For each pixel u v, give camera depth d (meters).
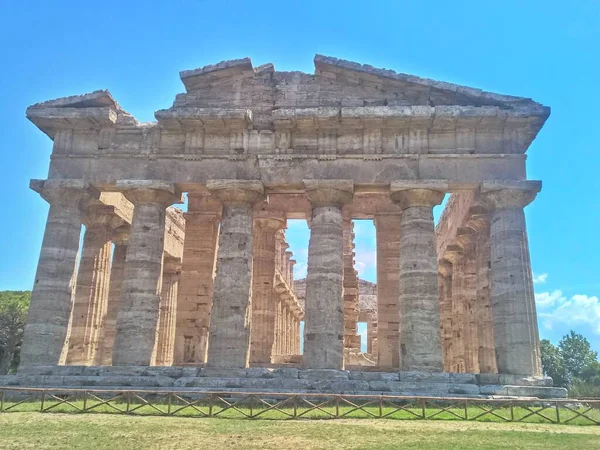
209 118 29.62
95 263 35.84
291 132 30.19
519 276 27.53
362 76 30.28
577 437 16.14
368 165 29.38
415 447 14.17
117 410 19.94
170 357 41.56
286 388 24.83
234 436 15.44
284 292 52.44
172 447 14.02
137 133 30.89
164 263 42.69
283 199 38.25
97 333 35.31
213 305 28.38
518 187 28.39
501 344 27.11
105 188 30.72
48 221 29.78
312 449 13.86
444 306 45.19
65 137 31.09
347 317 43.66
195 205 37.03
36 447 13.90
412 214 28.80
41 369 26.81
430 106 29.36
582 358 87.06
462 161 29.17
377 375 26.06
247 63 30.66
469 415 20.22
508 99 28.97
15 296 78.12
